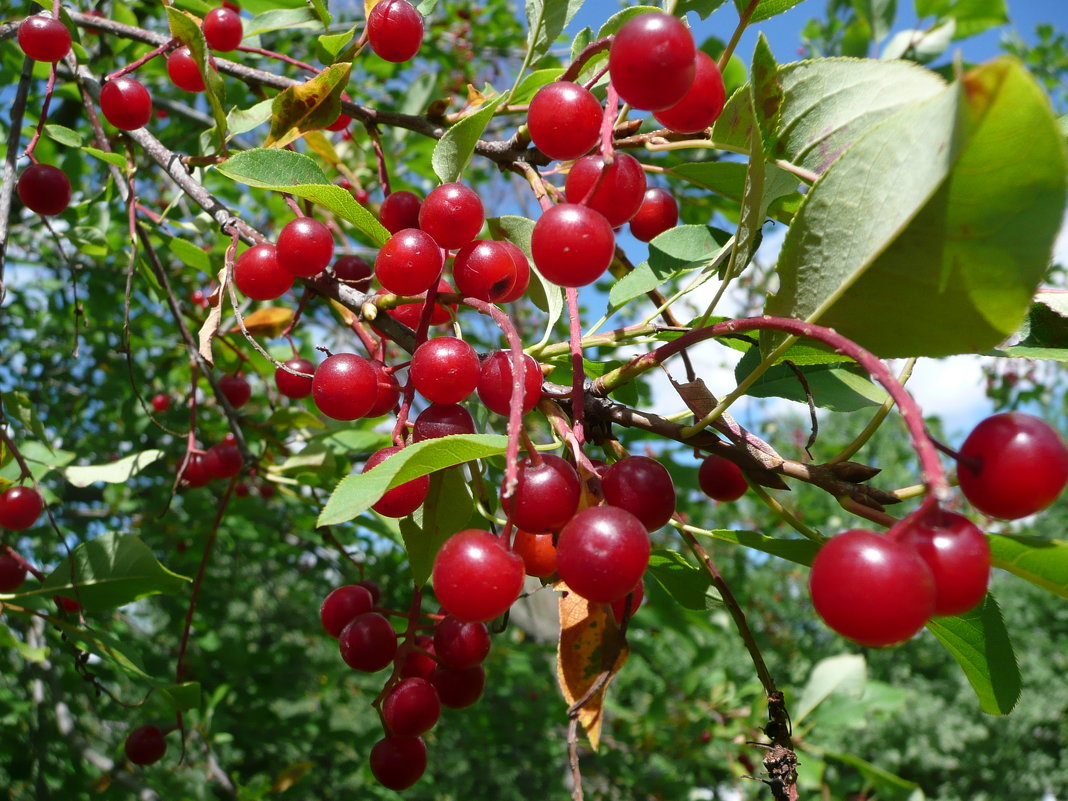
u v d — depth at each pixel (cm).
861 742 129
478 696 13
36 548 42
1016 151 7
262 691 55
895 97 11
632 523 8
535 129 11
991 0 33
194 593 20
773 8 15
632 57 10
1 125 28
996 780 163
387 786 13
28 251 40
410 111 34
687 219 33
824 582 7
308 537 48
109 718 46
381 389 12
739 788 54
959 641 11
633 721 61
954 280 8
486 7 55
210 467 23
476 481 11
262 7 27
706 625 36
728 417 11
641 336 14
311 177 13
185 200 29
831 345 8
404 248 11
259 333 23
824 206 9
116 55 28
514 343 9
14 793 43
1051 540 9
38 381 45
